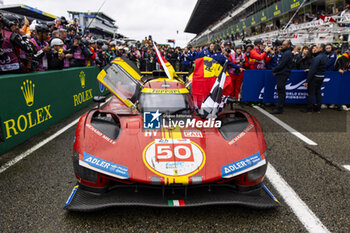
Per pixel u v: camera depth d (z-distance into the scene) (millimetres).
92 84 7508
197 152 2430
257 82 7113
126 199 2182
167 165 2262
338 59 6914
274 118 5988
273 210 2420
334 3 12672
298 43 9023
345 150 4035
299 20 16141
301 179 3062
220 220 2258
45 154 3623
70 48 6918
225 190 2395
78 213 2305
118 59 3400
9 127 3650
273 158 3688
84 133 2439
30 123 4184
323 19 8227
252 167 2309
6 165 3264
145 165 2254
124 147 2418
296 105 7562
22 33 4242
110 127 2703
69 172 3104
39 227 2121
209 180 2180
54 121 5055
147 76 13242
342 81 6914
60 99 5340
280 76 6195
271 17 20156
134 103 3289
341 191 2801
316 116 6230
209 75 3213
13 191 2664
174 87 3600
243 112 3072
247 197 2320
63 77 5477
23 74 4062
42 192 2650
